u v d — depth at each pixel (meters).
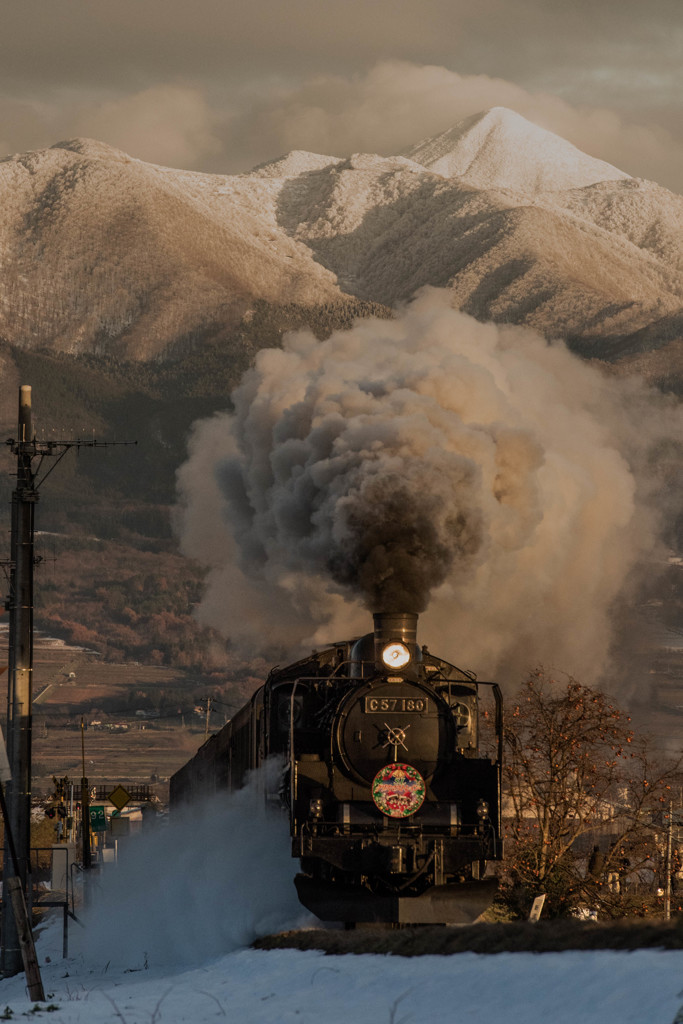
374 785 43.72
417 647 47.50
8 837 44.38
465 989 27.00
